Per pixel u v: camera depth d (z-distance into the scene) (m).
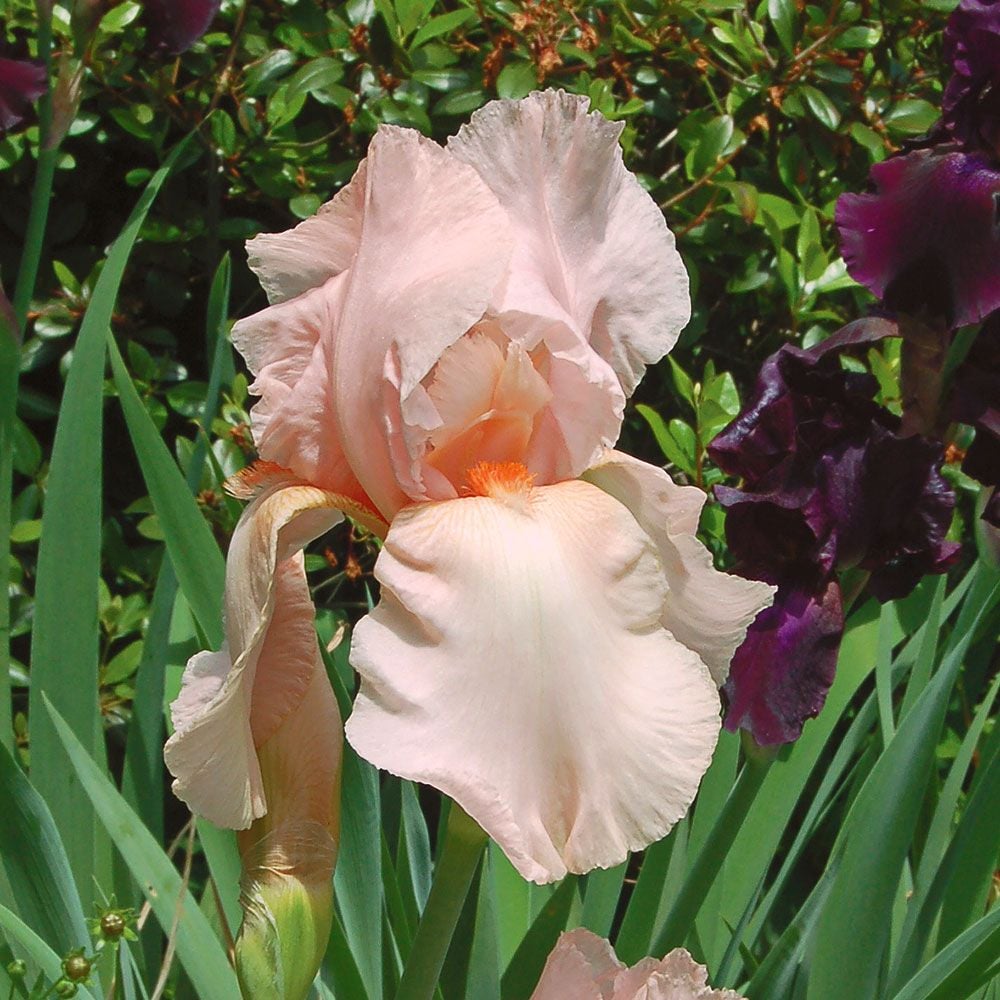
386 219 0.49
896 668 0.77
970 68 0.61
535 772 0.46
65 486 0.67
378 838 0.61
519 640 0.46
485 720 0.46
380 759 0.45
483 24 0.98
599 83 0.93
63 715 0.66
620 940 0.65
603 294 0.51
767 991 0.64
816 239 0.93
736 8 0.98
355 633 0.46
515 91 0.93
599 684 0.46
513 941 0.68
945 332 0.61
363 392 0.49
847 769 0.97
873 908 0.62
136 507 0.95
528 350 0.49
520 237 0.50
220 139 0.98
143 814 0.69
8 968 0.56
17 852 0.59
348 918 0.61
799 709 0.60
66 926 0.60
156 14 0.85
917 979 0.59
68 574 0.66
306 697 0.51
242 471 0.51
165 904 0.56
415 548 0.47
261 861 0.50
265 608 0.48
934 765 0.75
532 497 0.49
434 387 0.49
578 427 0.50
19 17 0.97
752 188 0.94
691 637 0.52
